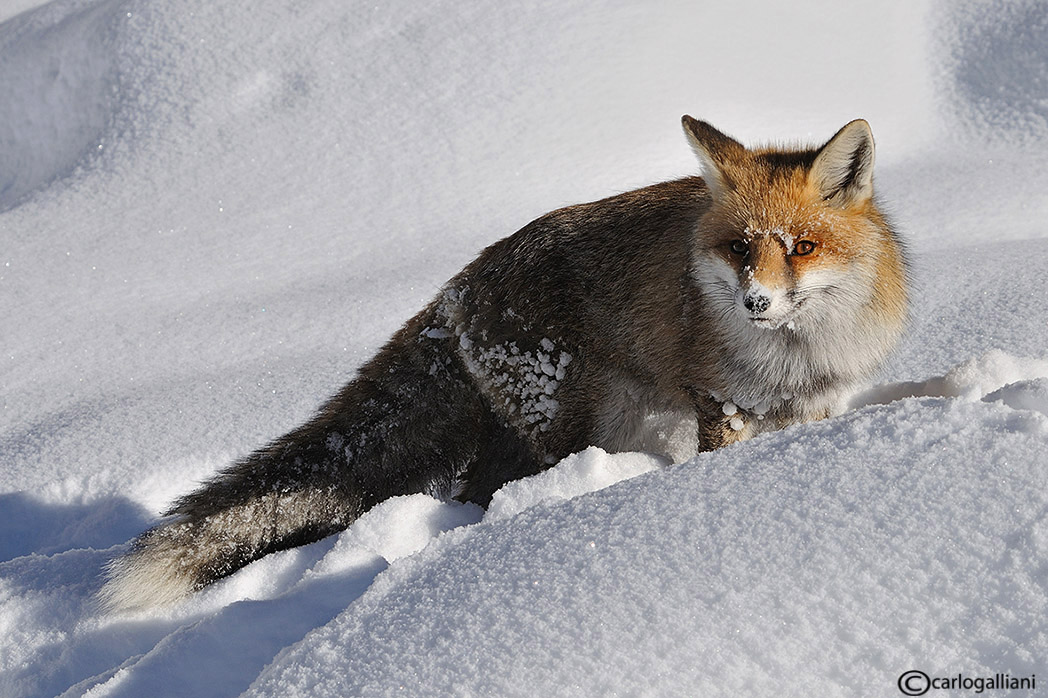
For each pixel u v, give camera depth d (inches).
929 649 135.3
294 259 591.5
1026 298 395.2
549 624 155.8
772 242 237.6
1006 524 148.1
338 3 855.1
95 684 201.8
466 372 295.1
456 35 806.5
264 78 797.9
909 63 839.1
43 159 812.0
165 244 626.2
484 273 293.9
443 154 703.1
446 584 176.9
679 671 141.7
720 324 255.3
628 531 172.2
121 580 249.9
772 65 800.9
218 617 203.6
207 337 483.8
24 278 588.7
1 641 244.8
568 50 781.3
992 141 739.4
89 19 874.8
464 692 148.3
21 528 339.3
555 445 286.5
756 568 154.6
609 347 279.0
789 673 138.2
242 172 709.9
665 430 301.0
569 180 663.1
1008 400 208.5
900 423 179.2
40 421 404.8
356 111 751.7
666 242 269.6
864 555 150.9
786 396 262.2
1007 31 842.2
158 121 771.4
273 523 277.1
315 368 424.5
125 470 352.5
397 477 293.6
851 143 239.6
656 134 706.2
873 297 251.0
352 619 177.2
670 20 815.7
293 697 161.2
